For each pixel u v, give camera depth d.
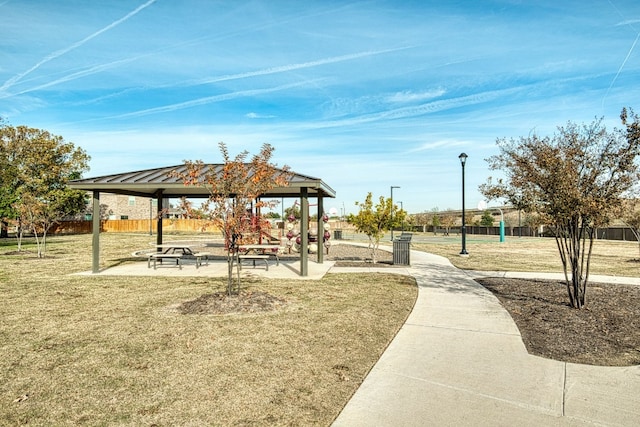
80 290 9.76
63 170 38.59
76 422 3.57
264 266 14.42
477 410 3.78
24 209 18.16
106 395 4.09
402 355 5.24
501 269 13.83
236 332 6.15
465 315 7.29
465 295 9.09
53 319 6.99
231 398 4.01
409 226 55.31
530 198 7.69
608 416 3.69
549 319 6.99
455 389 4.24
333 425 3.51
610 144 7.16
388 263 15.48
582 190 7.28
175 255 14.14
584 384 4.38
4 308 7.86
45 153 36.75
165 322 6.74
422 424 3.52
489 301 8.45
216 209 7.95
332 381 4.41
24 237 36.28
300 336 5.96
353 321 6.81
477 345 5.65
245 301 7.99
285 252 20.27
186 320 6.86
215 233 40.84
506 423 3.55
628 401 3.98
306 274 11.97
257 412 3.73
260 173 7.87
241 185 7.89
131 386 4.29
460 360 5.07
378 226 15.35
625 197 7.29
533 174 7.57
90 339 5.85
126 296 8.99
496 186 8.12
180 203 7.77
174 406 3.85
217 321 6.77
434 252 21.23
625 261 16.42
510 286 10.21
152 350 5.37
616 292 9.30
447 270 13.45
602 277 11.75
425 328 6.47
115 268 14.14
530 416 3.68
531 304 8.14
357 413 3.72
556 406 3.87
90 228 46.62
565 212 7.25
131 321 6.82
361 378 4.50
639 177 6.98
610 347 5.56
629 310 7.55
